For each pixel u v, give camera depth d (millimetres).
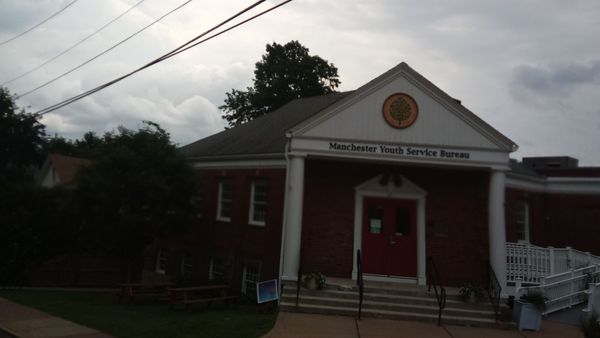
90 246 18969
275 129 19625
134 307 13914
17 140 35156
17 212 19062
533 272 15547
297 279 13461
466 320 12273
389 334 10734
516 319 12531
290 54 42969
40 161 37094
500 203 14227
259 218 17266
